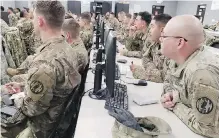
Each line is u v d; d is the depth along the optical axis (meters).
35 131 1.20
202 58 1.09
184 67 1.19
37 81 1.08
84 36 3.51
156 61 2.05
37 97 1.08
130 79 1.87
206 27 3.59
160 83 1.84
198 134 1.04
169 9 10.83
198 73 1.01
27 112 1.13
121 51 3.04
